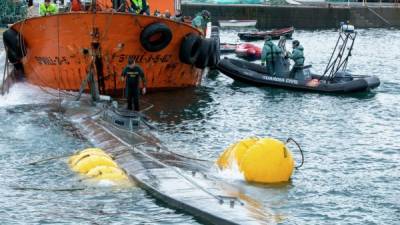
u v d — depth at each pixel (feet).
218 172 51.90
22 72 96.17
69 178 49.88
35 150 58.65
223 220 39.70
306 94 95.50
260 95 94.12
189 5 251.80
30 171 51.98
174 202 43.32
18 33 88.58
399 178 52.75
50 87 89.10
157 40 85.81
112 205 44.04
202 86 101.60
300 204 45.37
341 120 77.15
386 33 231.50
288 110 82.79
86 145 60.44
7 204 44.32
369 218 43.19
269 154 50.14
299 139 66.80
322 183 50.62
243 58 152.97
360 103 88.63
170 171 49.93
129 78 75.82
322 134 69.46
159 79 90.89
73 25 82.28
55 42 84.12
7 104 79.71
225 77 112.98
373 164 57.16
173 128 70.44
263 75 101.55
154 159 53.52
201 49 92.58
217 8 253.65
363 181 51.60
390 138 67.97
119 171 50.47
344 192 48.52
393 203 46.26
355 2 284.00
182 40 88.94
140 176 48.62
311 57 151.84
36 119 71.26
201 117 76.95
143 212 42.70
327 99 91.61
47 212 42.88
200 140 65.10
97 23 81.92
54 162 54.49
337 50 169.27
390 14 262.67
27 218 41.88
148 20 83.87
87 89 87.10
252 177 49.75
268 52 102.68
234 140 65.62
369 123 75.66
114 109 70.23
